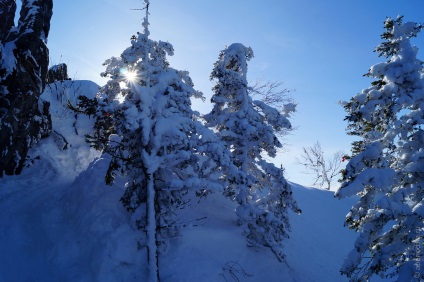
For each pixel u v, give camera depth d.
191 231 13.42
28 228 13.57
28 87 18.28
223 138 15.00
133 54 12.88
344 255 19.62
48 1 20.95
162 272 11.77
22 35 18.31
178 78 13.76
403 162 10.70
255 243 14.12
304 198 26.12
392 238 10.69
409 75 10.40
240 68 15.45
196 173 13.66
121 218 13.00
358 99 11.09
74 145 22.69
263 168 14.71
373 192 11.09
